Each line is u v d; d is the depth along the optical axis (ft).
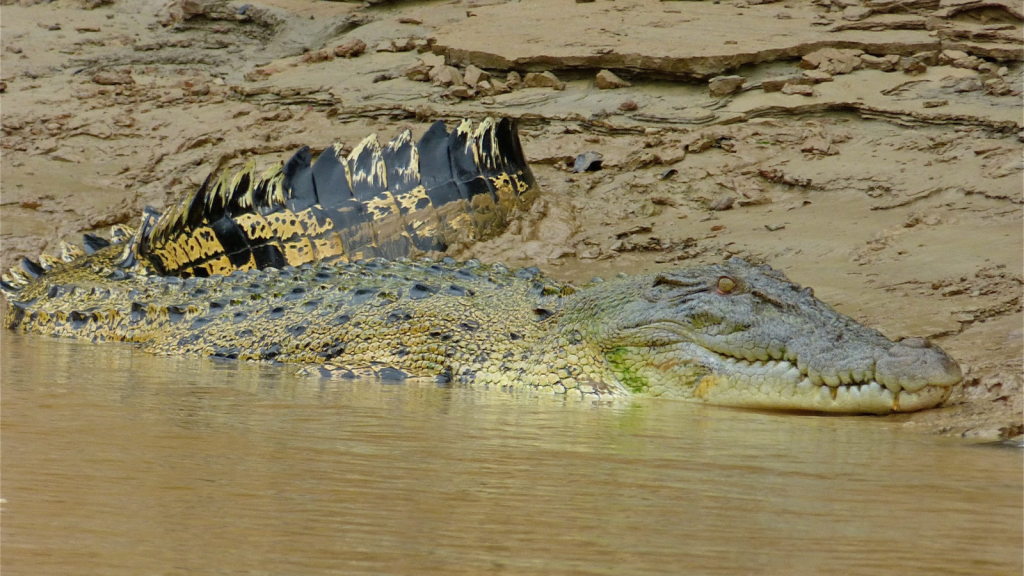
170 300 104.12
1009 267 98.43
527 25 189.26
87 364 83.25
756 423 64.64
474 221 133.08
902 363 66.80
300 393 71.67
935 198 121.90
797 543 34.68
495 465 46.83
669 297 78.38
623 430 59.72
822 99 150.71
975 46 160.35
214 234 125.59
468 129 138.51
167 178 163.53
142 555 31.55
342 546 33.01
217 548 32.48
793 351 71.15
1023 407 64.08
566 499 40.40
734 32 173.99
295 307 95.40
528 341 84.69
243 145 169.17
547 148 152.25
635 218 131.95
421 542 33.73
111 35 224.12
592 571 31.12
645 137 151.53
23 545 32.22
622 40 173.78
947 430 60.49
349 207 131.64
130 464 43.93
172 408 60.75
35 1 242.37
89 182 162.81
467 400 72.69
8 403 59.26
